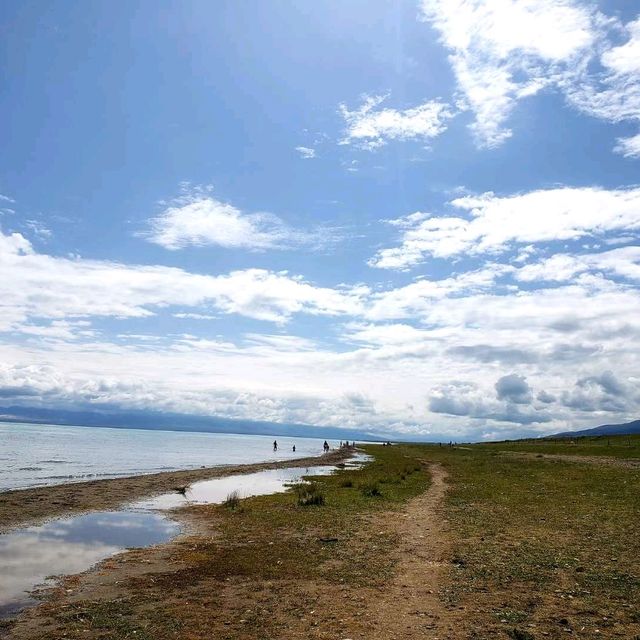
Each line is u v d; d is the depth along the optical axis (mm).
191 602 11805
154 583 13477
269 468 61312
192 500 31234
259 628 10055
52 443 117250
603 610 10844
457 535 19047
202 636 9695
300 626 10125
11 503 27562
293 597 12031
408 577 13609
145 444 139125
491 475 43000
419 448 133875
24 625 10484
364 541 18328
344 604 11445
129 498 31312
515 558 15391
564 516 22750
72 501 29125
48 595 12578
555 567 14297
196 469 56906
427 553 16312
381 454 103250
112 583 13539
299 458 92312
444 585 12805
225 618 10680
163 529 21641
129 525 22531
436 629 9852
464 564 14797
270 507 27266
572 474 40312
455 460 68000
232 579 13727
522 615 10570
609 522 21188
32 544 18641
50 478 44062
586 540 17844
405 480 40594
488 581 13078
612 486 32438
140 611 11250
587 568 14141
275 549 17312
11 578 14141
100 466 59438
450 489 33969
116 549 17906
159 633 9883
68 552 17406
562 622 10117
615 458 57469
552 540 17875
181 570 14773
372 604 11422
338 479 44375
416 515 23984
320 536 19375
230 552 17031
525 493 30797
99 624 10453
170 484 39875
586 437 112312
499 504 26750
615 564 14586
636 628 9805
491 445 126250
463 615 10617
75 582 13688
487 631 9711
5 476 45500
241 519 23734
